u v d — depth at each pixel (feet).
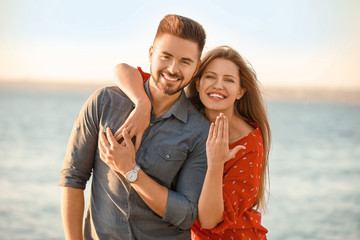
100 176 7.06
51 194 40.91
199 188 7.02
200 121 7.31
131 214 6.84
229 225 8.29
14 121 132.87
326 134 109.19
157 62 6.81
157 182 7.02
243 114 9.37
